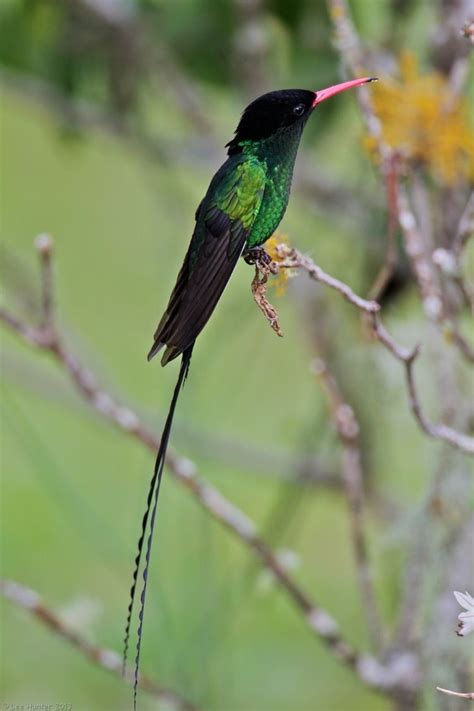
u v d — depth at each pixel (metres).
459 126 8.78
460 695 5.75
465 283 7.98
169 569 10.37
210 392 10.55
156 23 11.20
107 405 8.52
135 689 5.76
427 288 8.16
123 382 14.83
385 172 8.22
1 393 10.84
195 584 9.44
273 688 11.64
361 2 10.57
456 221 9.45
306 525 13.45
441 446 9.18
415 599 9.16
